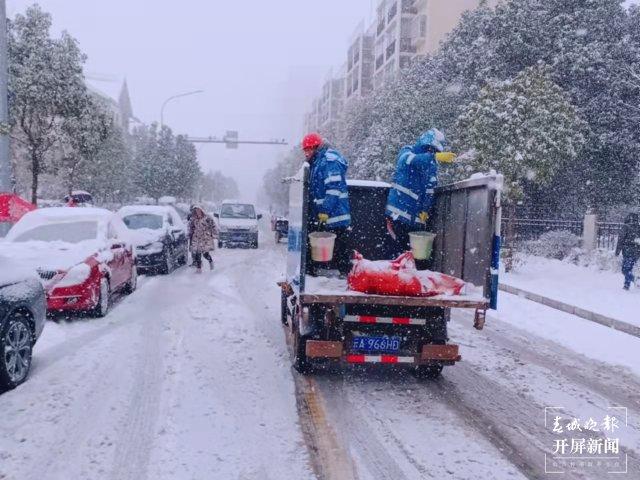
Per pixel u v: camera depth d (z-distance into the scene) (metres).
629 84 19.97
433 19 45.16
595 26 20.89
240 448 4.40
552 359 7.57
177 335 7.95
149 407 5.18
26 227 10.05
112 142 42.31
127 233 11.70
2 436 4.49
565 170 20.83
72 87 21.09
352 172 34.00
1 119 13.16
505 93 15.32
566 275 15.15
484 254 5.51
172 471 3.99
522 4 21.08
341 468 4.14
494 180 5.36
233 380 6.06
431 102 23.23
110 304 10.17
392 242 7.50
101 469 3.99
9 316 5.60
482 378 6.58
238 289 12.25
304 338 6.23
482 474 4.13
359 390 5.96
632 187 21.36
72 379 5.91
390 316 5.88
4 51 13.09
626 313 10.47
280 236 26.56
